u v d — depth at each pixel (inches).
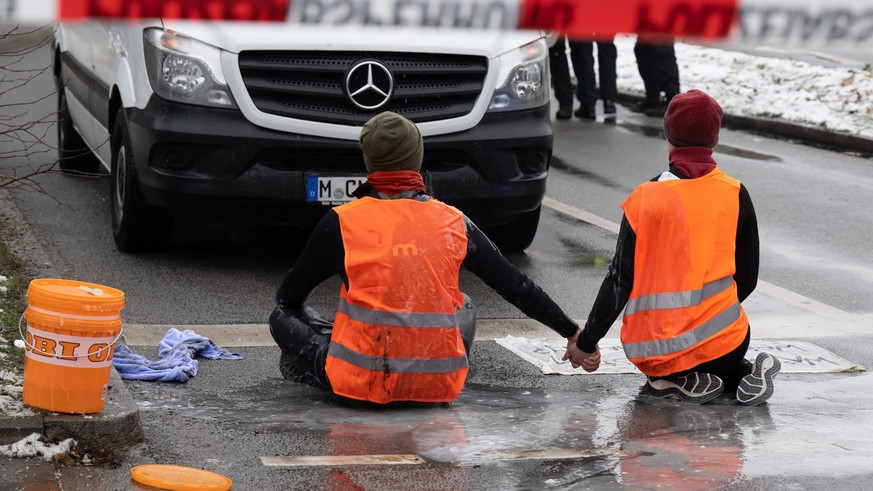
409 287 235.9
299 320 253.6
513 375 273.3
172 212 356.8
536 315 251.6
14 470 196.5
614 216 464.8
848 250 421.4
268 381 261.7
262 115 343.9
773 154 619.5
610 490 196.4
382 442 219.5
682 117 254.2
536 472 204.8
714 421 239.1
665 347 251.6
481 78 361.4
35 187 454.3
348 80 346.9
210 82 344.5
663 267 252.2
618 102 795.4
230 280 353.1
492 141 359.6
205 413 236.2
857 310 344.8
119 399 219.5
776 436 229.8
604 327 254.2
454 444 219.1
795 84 756.0
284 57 345.7
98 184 471.8
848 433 232.8
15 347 245.1
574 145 625.9
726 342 252.4
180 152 345.4
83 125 447.5
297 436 222.1
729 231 253.8
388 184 240.1
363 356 236.7
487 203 363.3
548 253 403.9
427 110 356.2
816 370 282.4
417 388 238.5
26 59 773.9
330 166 353.4
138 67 357.4
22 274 333.1
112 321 209.9
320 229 240.5
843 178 556.7
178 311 318.7
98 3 149.5
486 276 246.8
